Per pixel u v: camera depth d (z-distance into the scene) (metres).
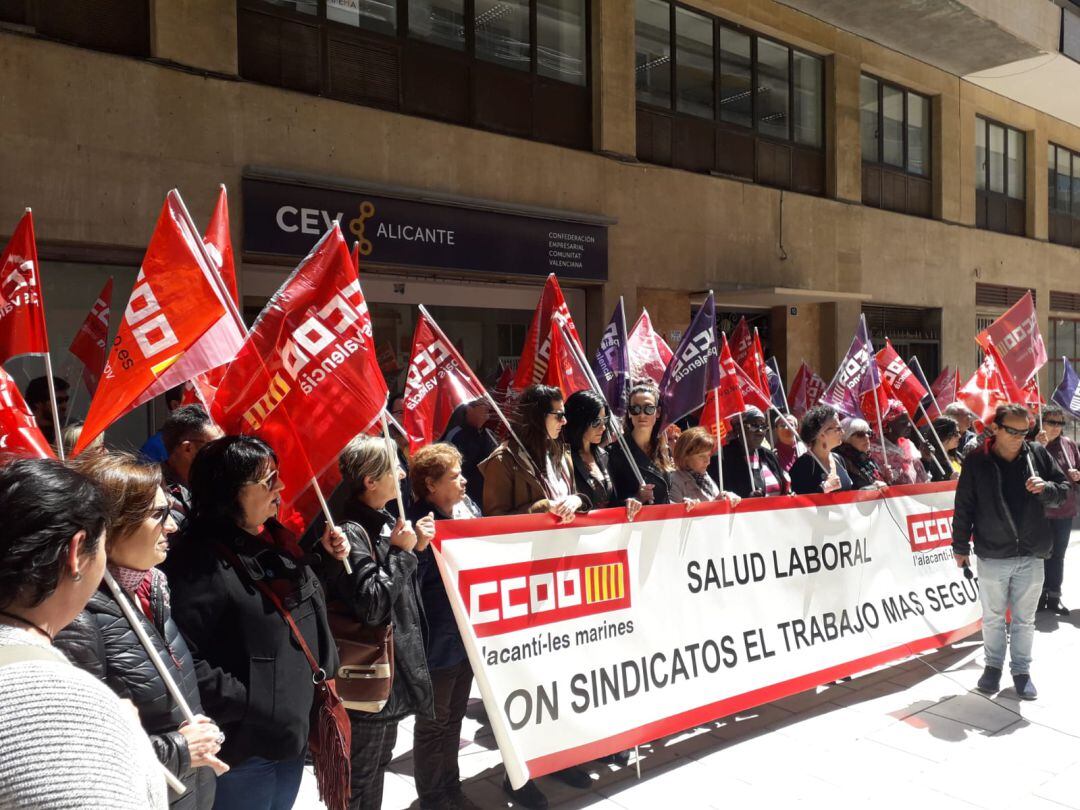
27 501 1.29
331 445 2.73
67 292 7.32
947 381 9.68
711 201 12.25
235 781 2.37
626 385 5.80
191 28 7.66
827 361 14.31
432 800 3.46
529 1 10.41
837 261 14.10
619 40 11.05
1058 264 19.66
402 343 9.69
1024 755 4.09
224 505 2.37
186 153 7.66
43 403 5.06
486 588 3.54
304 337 2.80
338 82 8.80
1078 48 15.64
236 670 2.30
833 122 14.07
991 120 18.05
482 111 9.99
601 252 10.91
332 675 2.55
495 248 9.85
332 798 2.53
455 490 3.53
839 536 5.05
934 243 16.05
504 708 3.48
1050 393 19.78
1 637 1.21
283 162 8.25
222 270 3.74
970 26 13.88
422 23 9.48
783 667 4.53
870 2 12.93
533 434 4.09
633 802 3.64
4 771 1.01
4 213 6.76
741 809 3.57
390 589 2.84
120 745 1.13
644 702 3.93
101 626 1.92
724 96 12.72
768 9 12.88
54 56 6.96
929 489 5.72
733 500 4.54
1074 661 5.49
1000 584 4.86
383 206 8.91
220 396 2.84
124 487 2.00
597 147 11.02
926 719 4.54
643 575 4.08
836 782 3.82
